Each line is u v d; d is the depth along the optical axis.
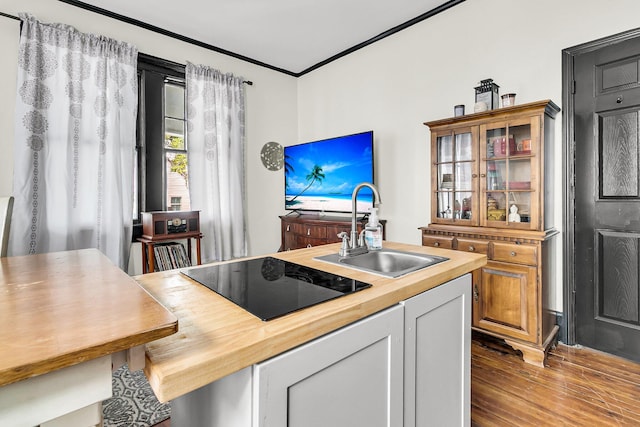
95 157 2.83
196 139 3.47
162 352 0.62
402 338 1.02
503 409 1.71
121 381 2.00
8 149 2.53
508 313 2.26
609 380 1.96
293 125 4.50
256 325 0.74
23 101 2.50
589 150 2.28
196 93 3.47
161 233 3.03
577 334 2.38
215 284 1.04
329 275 1.16
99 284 0.80
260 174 4.18
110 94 2.88
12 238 2.46
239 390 0.71
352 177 3.52
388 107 3.46
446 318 1.25
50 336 0.52
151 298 0.70
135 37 3.14
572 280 2.38
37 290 0.75
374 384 0.94
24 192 2.49
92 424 0.55
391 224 3.44
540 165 2.17
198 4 2.87
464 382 1.35
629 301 2.16
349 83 3.84
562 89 2.37
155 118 3.31
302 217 3.90
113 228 2.88
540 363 2.12
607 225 2.23
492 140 2.40
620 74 2.15
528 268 2.16
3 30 2.49
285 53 3.88
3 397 0.46
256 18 3.11
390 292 0.98
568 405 1.73
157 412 1.71
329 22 3.20
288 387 0.72
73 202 2.73
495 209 2.40
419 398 1.12
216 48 3.69
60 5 2.72
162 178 3.37
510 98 2.36
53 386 0.50
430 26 3.09
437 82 3.05
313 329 0.76
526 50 2.52
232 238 3.79
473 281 2.42
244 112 3.95
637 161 2.11
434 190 2.71
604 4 2.19
